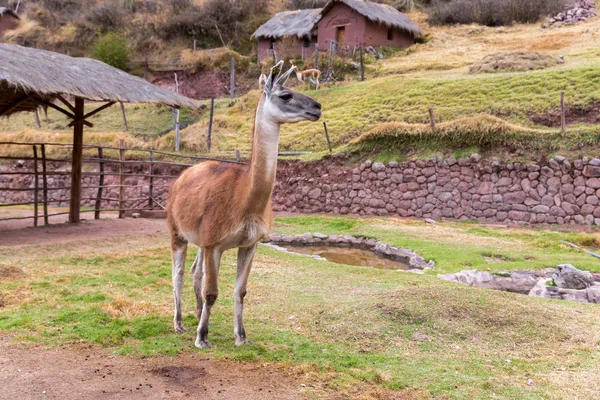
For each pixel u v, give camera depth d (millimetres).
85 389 4762
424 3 48500
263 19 46812
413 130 19828
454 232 15414
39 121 31734
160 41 45438
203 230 5734
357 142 20922
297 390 4906
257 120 5426
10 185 25500
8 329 6094
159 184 23031
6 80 10531
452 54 34250
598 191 16438
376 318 6719
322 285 8867
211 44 45531
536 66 26500
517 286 10203
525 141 17953
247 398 4715
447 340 6270
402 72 31656
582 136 17203
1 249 10422
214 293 5758
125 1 50969
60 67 12961
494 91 23281
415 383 5102
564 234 14906
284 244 15094
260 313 7227
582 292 9148
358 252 14062
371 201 20000
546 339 6344
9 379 4891
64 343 5801
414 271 10898
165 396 4691
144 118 31375
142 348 5762
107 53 40750
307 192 21266
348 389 4945
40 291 7566
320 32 37469
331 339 6340
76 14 52188
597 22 36062
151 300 7531
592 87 21297
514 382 5148
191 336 6188
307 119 5312
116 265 9547
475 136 18703
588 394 4859
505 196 17828
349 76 32375
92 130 29734
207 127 27969
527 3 40562
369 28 36250
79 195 15211
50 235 12734
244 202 5434
